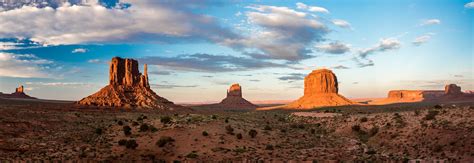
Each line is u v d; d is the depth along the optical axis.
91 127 120.69
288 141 104.88
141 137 99.75
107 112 190.88
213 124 115.38
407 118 116.56
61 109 185.38
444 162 75.94
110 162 78.12
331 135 122.88
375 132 113.19
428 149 87.94
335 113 177.50
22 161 72.31
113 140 97.81
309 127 141.38
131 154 85.50
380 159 81.75
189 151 88.50
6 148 83.06
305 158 83.75
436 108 129.12
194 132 103.19
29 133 102.88
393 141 101.06
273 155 87.06
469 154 77.94
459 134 89.31
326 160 81.75
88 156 80.62
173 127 107.62
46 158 76.38
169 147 91.06
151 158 83.12
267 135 110.31
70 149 86.25
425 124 104.19
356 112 180.62
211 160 81.69
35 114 137.38
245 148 92.94
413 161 78.62
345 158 83.94
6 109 140.38
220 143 95.31
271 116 189.25
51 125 118.81
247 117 171.38
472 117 98.69
